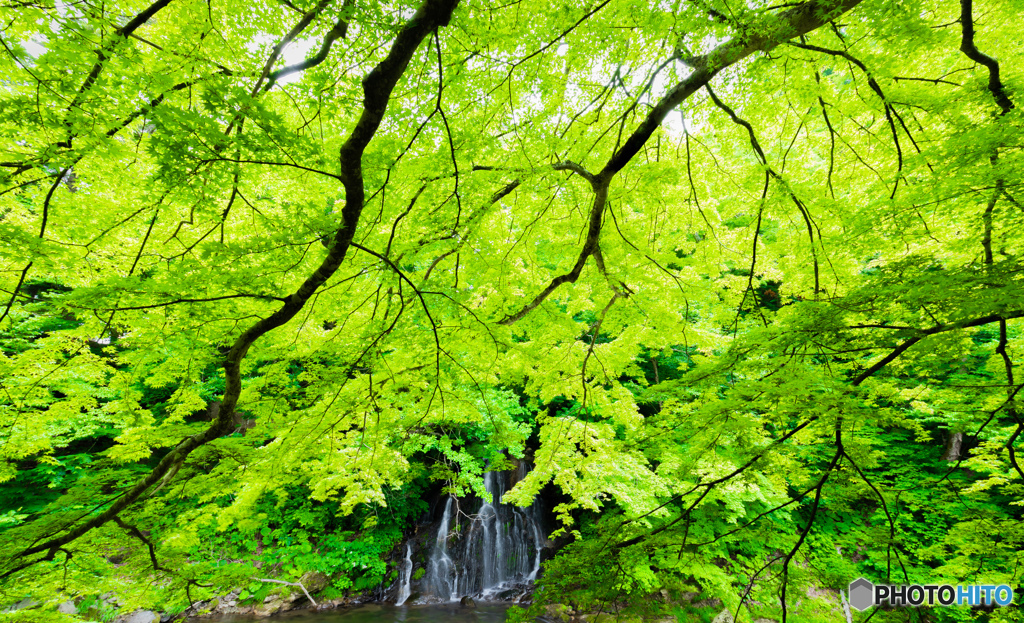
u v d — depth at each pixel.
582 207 6.27
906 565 4.72
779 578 3.73
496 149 4.49
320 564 10.55
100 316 3.12
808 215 5.13
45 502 9.20
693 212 6.68
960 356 3.62
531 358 5.31
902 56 4.28
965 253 4.55
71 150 2.65
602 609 3.71
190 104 2.90
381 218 3.96
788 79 4.79
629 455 5.81
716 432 3.53
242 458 4.95
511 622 3.57
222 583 5.34
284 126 2.31
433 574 11.52
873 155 6.15
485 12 3.56
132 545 5.24
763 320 5.17
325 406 4.70
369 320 5.16
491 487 13.00
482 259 5.15
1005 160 3.01
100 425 8.96
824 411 2.88
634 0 3.58
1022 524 3.91
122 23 3.25
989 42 5.10
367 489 6.10
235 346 3.44
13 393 4.06
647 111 5.09
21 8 2.30
